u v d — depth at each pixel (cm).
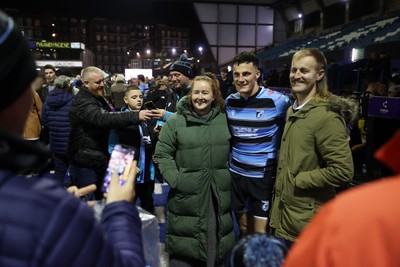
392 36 1332
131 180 103
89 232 65
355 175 361
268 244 85
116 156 111
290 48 2414
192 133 242
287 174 209
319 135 196
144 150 309
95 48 7144
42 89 612
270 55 2578
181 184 240
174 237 250
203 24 2908
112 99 466
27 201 60
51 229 60
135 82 856
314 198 202
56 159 410
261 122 245
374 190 53
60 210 63
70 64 1509
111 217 89
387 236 49
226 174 247
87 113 285
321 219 57
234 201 269
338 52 1565
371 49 1286
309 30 2519
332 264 51
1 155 60
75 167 304
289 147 210
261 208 255
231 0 2805
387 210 50
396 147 55
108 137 307
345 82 1105
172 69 419
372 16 1880
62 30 6838
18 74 66
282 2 2641
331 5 2222
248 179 256
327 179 192
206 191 242
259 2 2842
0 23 64
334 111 196
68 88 404
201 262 255
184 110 248
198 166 241
